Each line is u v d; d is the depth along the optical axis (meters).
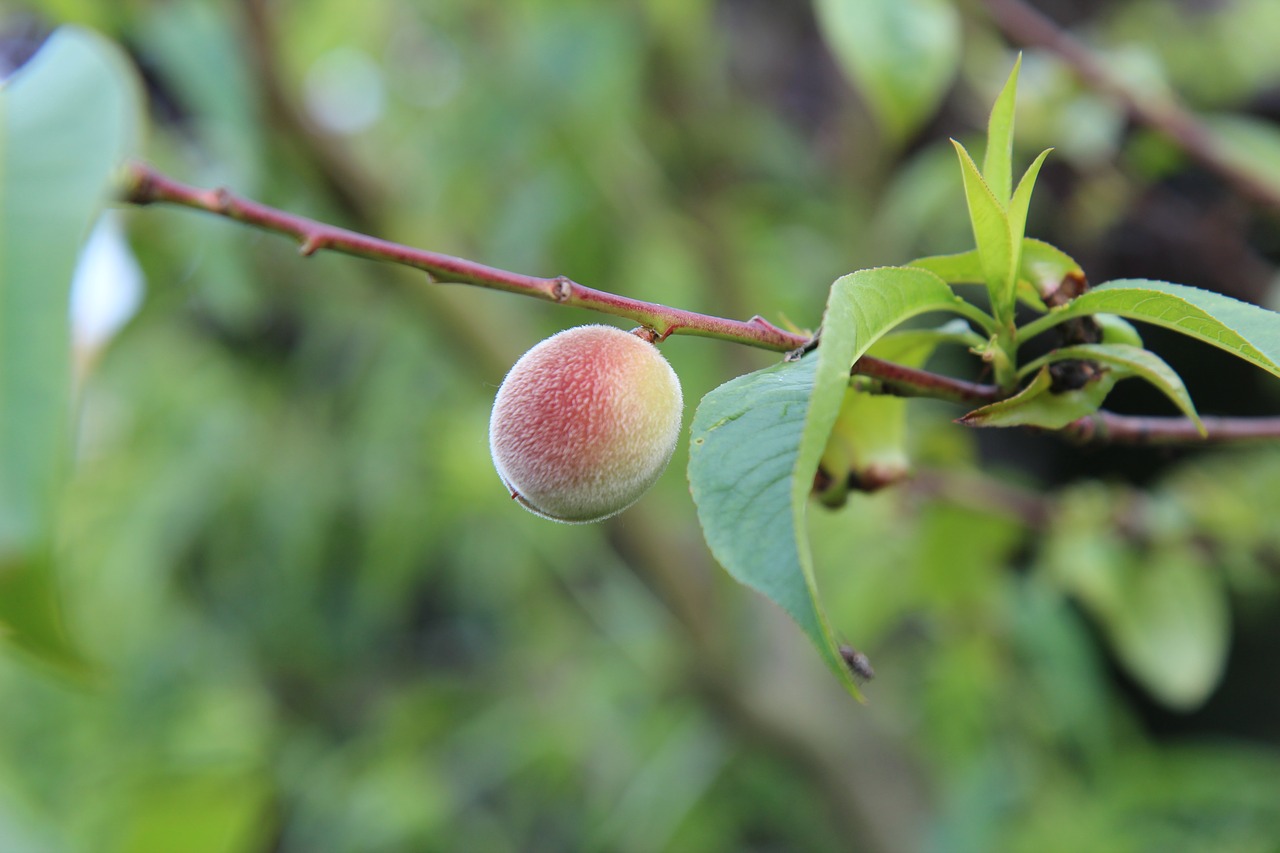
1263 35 0.79
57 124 0.30
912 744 0.80
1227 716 0.98
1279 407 0.93
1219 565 0.60
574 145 0.74
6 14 0.60
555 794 0.98
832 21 0.44
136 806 0.64
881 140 0.78
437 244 0.68
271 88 0.58
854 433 0.37
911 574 0.66
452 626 1.19
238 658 1.01
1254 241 0.74
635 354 0.34
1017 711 0.76
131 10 0.54
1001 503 0.57
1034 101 0.58
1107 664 0.99
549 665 1.00
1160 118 0.51
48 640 0.28
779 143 0.82
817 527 0.73
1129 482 0.94
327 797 0.94
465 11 0.76
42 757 0.84
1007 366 0.34
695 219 0.77
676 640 0.73
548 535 0.84
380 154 0.80
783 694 0.73
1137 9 0.83
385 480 0.93
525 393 0.34
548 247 0.78
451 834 0.96
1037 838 0.70
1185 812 0.71
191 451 0.98
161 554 0.97
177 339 0.96
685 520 0.78
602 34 0.71
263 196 0.66
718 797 0.87
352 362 0.99
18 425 0.28
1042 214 0.78
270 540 1.03
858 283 0.31
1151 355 0.33
